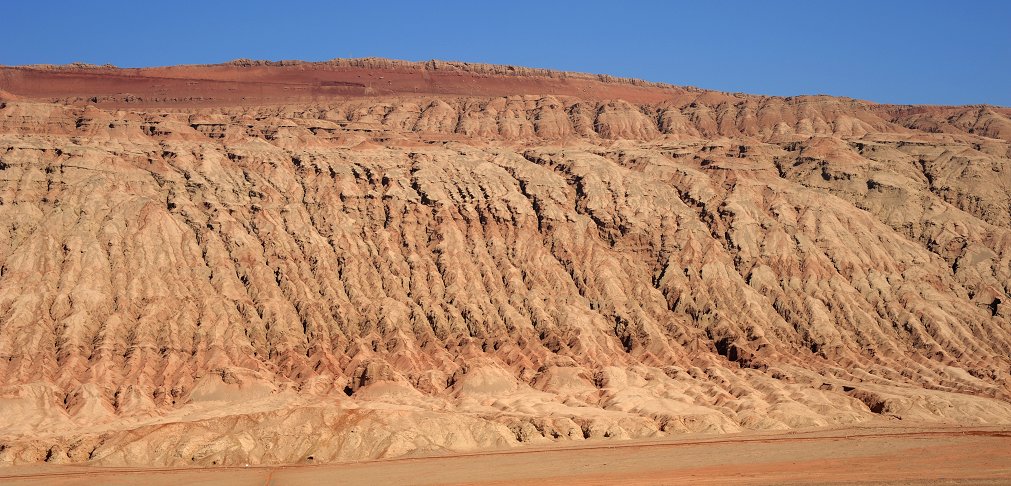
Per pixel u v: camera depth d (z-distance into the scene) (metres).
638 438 176.38
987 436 165.38
